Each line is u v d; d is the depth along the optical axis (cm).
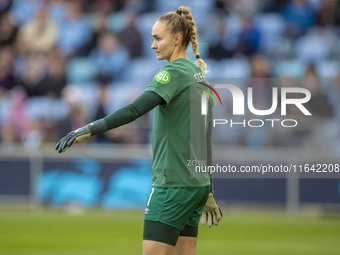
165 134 1367
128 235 3119
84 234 3148
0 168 3991
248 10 5500
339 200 3716
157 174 1379
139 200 3916
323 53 5334
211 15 5466
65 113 4975
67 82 5306
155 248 1353
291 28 5428
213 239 3041
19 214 3838
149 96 1308
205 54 5266
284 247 2806
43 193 3981
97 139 4062
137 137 3994
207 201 1512
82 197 3959
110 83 5272
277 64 5234
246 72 5166
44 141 4653
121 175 3925
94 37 5494
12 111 5069
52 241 2936
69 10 5669
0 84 5316
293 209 3753
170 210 1355
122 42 5425
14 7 5725
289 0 5519
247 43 5319
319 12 5484
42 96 5241
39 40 5550
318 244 2892
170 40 1398
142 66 5334
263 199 3766
